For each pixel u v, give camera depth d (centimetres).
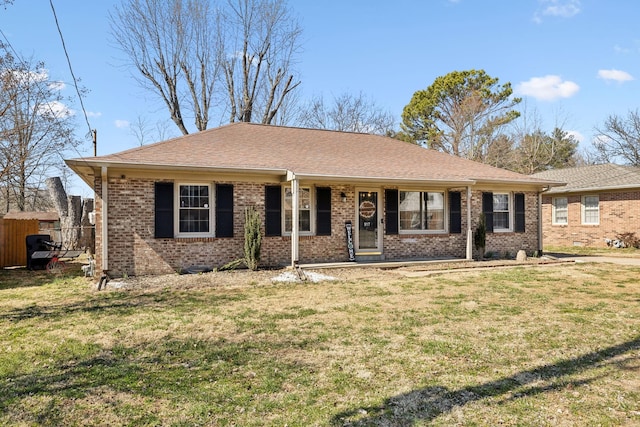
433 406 350
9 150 1487
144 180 1067
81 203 2067
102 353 490
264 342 527
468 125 3322
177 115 2559
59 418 333
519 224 1513
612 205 1867
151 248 1072
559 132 3847
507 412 338
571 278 1031
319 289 897
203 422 326
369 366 442
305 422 325
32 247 1343
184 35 2488
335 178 1148
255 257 1113
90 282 1043
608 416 330
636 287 907
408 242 1373
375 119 3738
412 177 1263
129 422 326
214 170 1083
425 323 614
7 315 690
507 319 634
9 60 1285
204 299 796
